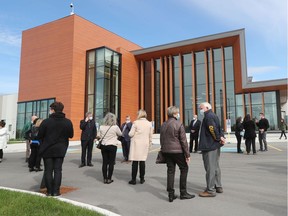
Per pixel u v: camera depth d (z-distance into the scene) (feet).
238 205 16.10
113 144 22.89
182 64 104.37
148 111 108.99
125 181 23.53
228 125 69.51
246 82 87.40
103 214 13.91
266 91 90.58
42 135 18.31
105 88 93.35
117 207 16.01
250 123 41.96
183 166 17.66
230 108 94.48
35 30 104.47
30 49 104.78
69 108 89.92
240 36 88.84
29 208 14.58
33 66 102.63
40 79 99.60
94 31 102.42
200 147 18.45
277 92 89.10
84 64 96.73
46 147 18.08
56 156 18.21
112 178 24.95
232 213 14.67
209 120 18.03
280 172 26.21
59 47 96.43
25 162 38.17
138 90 111.24
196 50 101.76
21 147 62.34
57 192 18.43
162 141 17.87
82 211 14.12
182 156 17.52
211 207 15.78
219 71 97.71
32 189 21.01
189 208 15.66
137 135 22.47
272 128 88.38
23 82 104.78
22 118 103.19
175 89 103.71
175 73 104.88
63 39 95.86
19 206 14.88
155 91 108.17
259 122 46.60
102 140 22.91
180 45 98.22
